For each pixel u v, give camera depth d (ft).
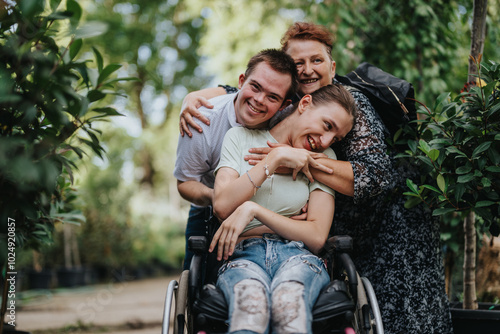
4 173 6.17
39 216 8.44
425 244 8.16
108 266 34.83
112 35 47.75
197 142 7.76
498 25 14.96
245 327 5.40
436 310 8.06
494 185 7.92
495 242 11.80
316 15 17.33
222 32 30.78
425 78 15.07
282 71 6.92
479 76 8.04
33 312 20.22
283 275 6.02
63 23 6.91
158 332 16.20
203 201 7.72
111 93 6.89
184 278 6.44
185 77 56.85
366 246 8.15
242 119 7.18
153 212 46.16
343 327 5.91
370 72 8.84
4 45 6.28
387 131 8.25
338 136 7.17
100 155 7.08
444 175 7.99
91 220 34.30
